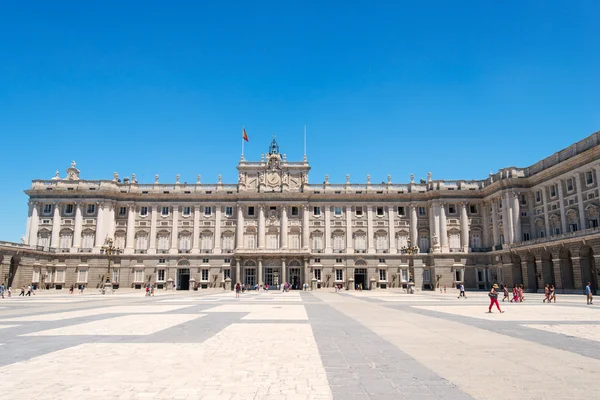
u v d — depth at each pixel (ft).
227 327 75.82
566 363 45.39
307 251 310.45
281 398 33.86
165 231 320.29
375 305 133.69
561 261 224.94
